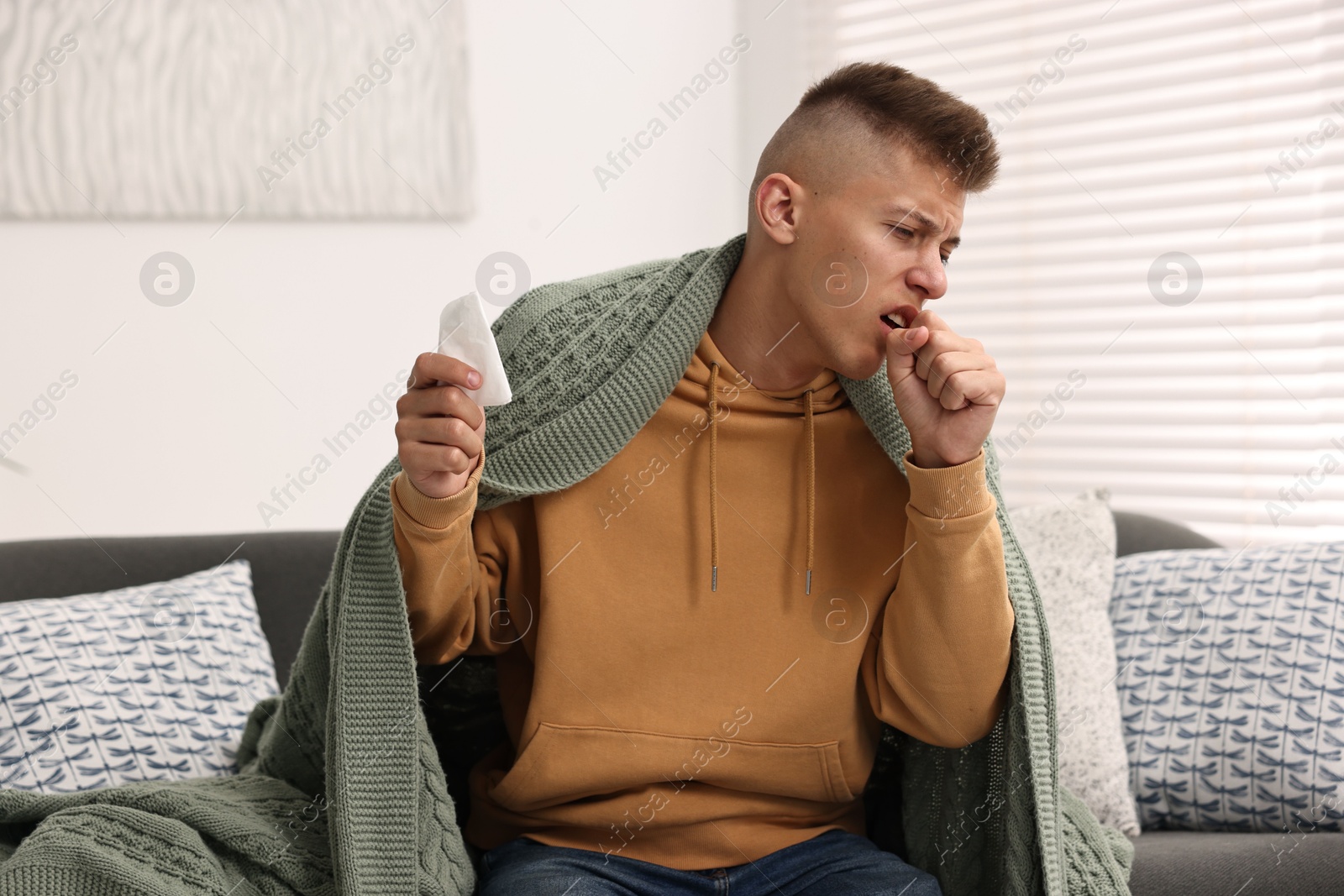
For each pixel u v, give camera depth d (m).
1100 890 1.02
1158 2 2.09
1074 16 2.17
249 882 0.92
